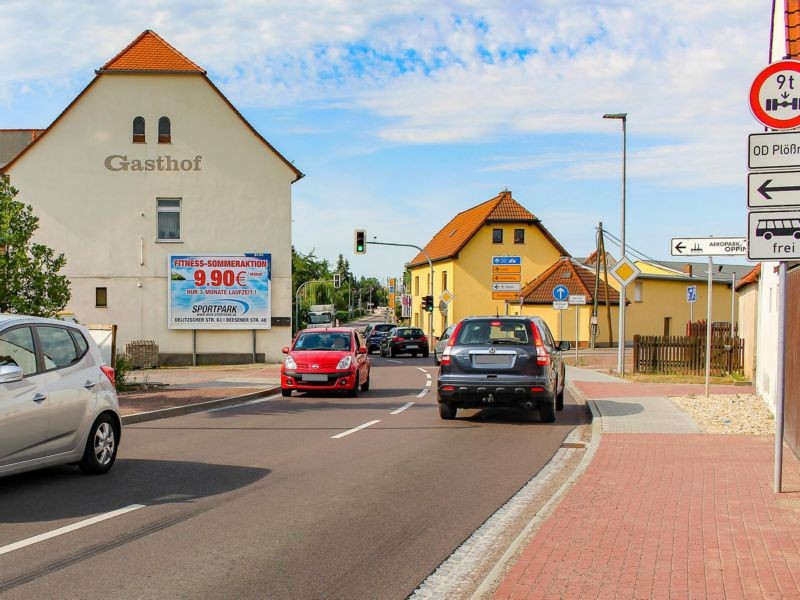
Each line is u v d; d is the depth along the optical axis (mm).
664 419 14328
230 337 35062
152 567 5812
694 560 5773
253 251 35281
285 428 13750
